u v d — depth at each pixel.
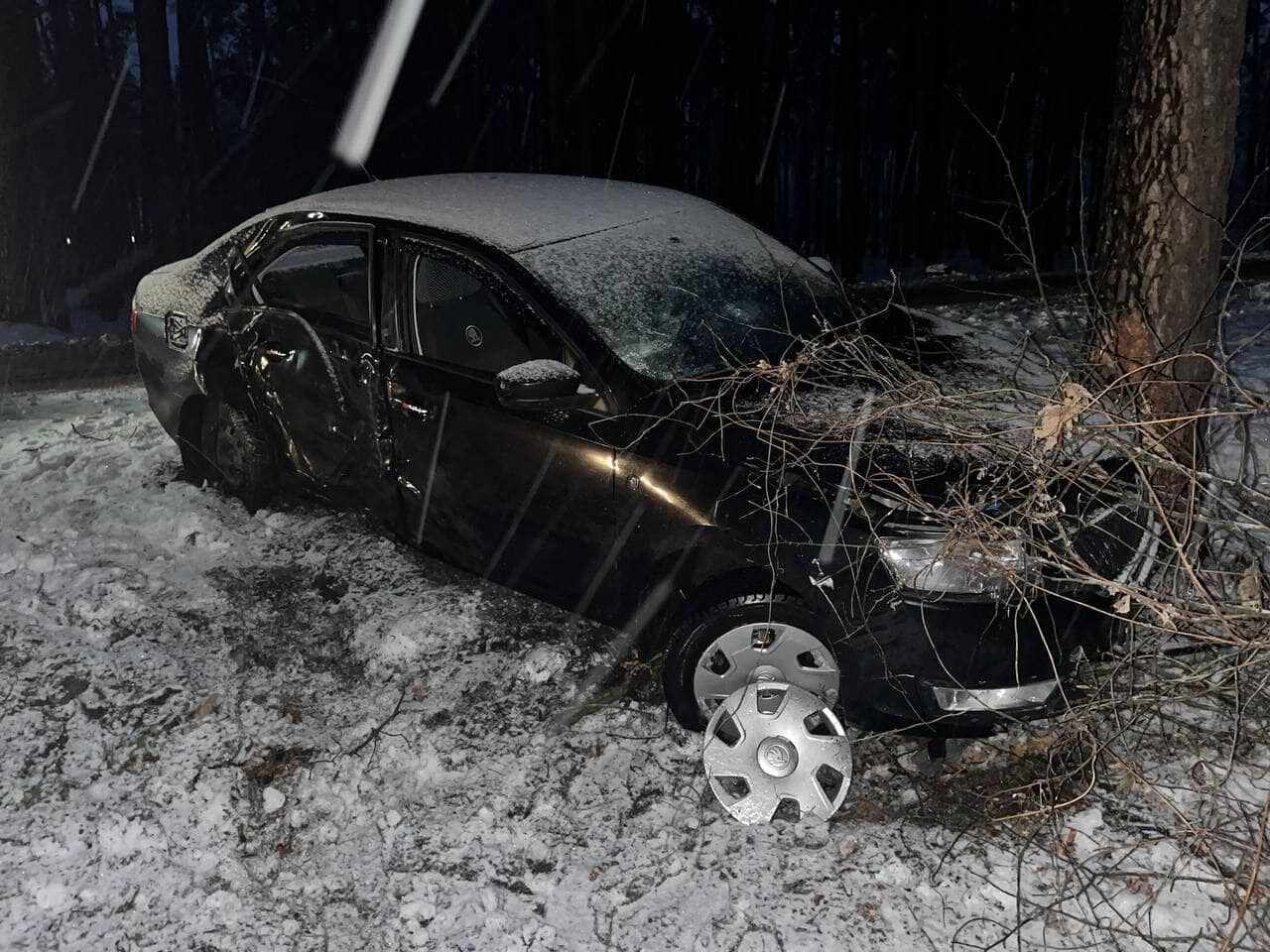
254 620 4.86
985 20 30.39
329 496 5.33
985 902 3.34
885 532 3.66
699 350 4.41
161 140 22.23
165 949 3.26
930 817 3.69
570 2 16.42
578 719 4.22
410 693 4.39
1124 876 3.38
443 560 4.89
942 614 3.62
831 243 41.38
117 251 32.25
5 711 4.23
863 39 35.38
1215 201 4.53
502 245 4.61
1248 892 2.95
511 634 4.71
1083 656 3.84
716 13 30.12
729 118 31.80
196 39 25.88
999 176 25.09
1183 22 4.39
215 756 4.02
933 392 3.90
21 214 15.86
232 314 5.48
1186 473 3.55
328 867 3.59
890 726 3.84
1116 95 4.72
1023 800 3.72
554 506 4.30
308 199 5.50
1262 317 8.94
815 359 4.06
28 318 16.00
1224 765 3.80
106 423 7.52
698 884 3.46
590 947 3.24
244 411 5.61
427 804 3.83
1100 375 4.65
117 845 3.63
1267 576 3.86
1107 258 4.77
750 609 3.83
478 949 3.25
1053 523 3.69
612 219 5.02
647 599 4.17
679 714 4.01
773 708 3.79
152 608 4.88
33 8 16.77
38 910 3.39
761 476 3.86
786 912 3.33
